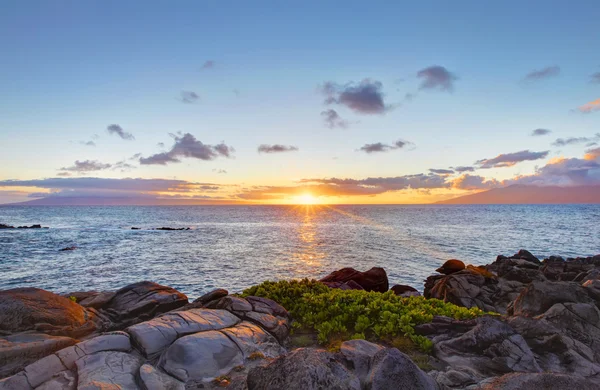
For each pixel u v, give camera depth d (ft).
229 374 27.07
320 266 167.94
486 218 630.74
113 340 28.96
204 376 26.32
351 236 316.60
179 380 25.55
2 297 35.78
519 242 259.39
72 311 38.70
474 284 77.92
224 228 432.66
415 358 32.91
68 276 140.87
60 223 508.94
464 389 25.90
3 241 261.44
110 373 24.63
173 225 486.38
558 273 100.32
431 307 46.19
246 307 39.60
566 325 38.58
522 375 23.45
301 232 367.04
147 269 157.38
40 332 33.47
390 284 129.59
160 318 33.73
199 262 177.88
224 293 44.68
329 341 37.86
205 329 32.83
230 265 169.68
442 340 35.58
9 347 28.78
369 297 49.37
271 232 369.91
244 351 30.09
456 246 238.68
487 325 34.40
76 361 25.63
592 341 36.29
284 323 39.22
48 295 39.06
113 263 172.86
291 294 51.39
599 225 427.74
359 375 24.75
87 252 210.79
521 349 31.73
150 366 26.27
